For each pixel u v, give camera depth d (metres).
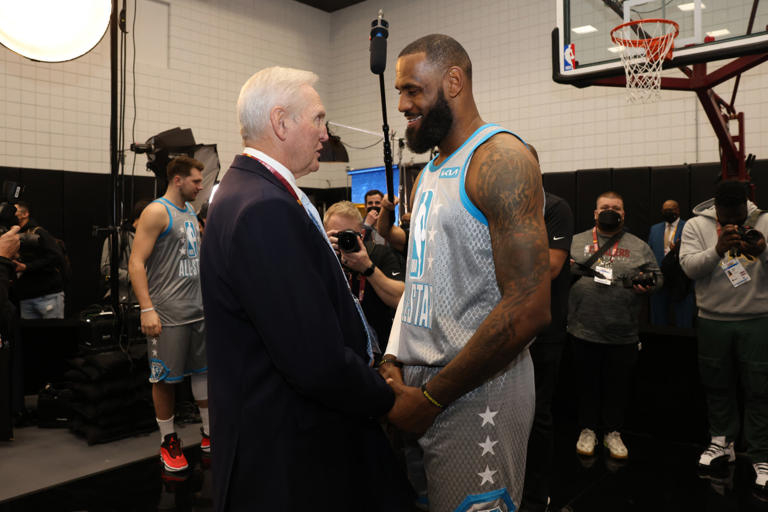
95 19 2.40
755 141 5.80
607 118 6.65
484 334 0.99
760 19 3.21
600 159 6.70
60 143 6.29
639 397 3.36
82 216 6.22
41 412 3.46
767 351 2.61
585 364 3.01
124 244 3.47
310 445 1.05
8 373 3.19
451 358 1.11
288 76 1.17
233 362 1.05
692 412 3.19
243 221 0.98
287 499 1.01
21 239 3.22
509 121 7.36
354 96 8.80
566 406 3.58
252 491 1.02
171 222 2.77
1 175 5.74
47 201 6.01
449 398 1.05
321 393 0.99
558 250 2.18
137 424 3.33
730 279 2.62
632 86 3.58
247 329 1.04
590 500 2.50
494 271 1.07
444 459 1.16
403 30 8.27
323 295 1.00
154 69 7.05
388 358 1.27
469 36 7.66
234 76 7.89
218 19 7.71
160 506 2.41
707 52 3.34
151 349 2.77
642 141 6.43
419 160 7.70
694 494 2.55
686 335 3.14
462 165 1.10
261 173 1.09
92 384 3.14
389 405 1.09
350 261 1.75
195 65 7.47
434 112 1.14
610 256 2.95
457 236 1.09
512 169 1.00
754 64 3.34
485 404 1.12
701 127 6.08
